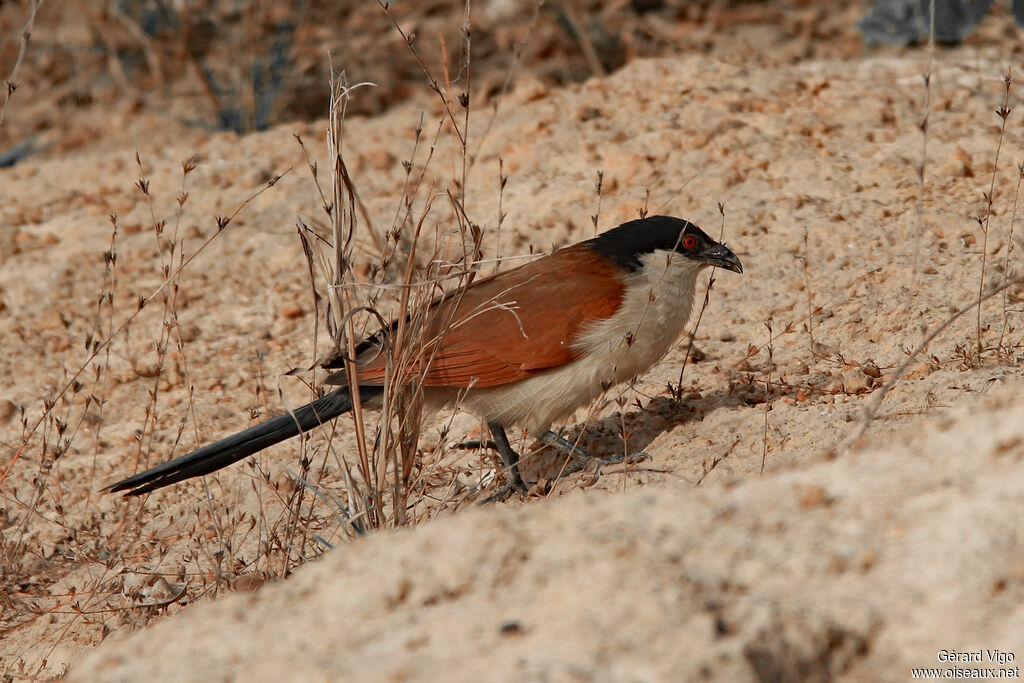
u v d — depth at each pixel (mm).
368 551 5871
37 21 23859
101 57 23641
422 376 8414
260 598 5793
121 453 11102
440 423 11039
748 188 13812
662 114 15961
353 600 5535
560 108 16859
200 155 18172
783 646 4781
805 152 14469
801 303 11438
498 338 8961
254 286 14141
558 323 8953
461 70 9055
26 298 14289
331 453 10516
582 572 5250
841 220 12766
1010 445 5680
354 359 7980
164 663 5355
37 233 16109
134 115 22297
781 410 9414
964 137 14211
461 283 9047
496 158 15797
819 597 4969
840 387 9562
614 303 9062
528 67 21953
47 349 13227
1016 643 4652
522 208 14352
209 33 23500
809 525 5438
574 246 9812
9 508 10352
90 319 13773
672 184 14156
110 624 8680
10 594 9289
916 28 18016
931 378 9125
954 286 10953
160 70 23016
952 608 4844
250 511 9820
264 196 16094
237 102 22156
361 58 22828
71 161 19016
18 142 21766
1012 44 18094
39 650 8562
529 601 5184
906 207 12789
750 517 5566
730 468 8523
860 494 5609
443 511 9117
